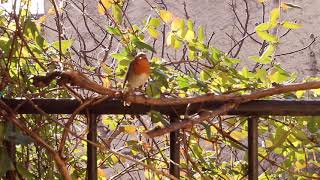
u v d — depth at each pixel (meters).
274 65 4.19
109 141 4.70
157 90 3.29
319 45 11.63
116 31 4.34
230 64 4.12
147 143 4.75
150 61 3.97
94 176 3.31
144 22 4.76
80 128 4.70
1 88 3.50
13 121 3.18
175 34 4.49
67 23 10.76
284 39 11.77
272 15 4.54
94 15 10.95
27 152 4.00
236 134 4.55
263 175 4.95
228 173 4.73
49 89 3.85
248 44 11.69
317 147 4.54
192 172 4.40
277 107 3.25
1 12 4.69
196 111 3.28
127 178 7.52
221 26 12.01
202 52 4.27
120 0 5.18
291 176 4.62
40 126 3.60
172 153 3.34
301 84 3.30
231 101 3.24
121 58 3.82
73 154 4.80
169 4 12.07
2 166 3.15
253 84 4.08
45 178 4.05
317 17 11.66
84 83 3.08
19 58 3.75
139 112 3.28
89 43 10.64
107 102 3.27
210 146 5.41
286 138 4.38
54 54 4.43
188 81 3.80
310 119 4.07
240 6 11.88
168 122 3.44
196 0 12.12
